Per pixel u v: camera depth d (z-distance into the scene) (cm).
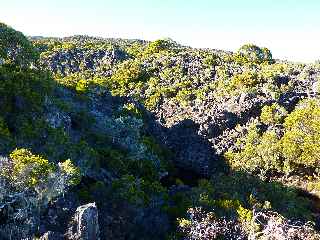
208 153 5466
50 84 4044
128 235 2569
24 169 2241
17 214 2222
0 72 3366
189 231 2623
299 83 6247
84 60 8419
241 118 5734
